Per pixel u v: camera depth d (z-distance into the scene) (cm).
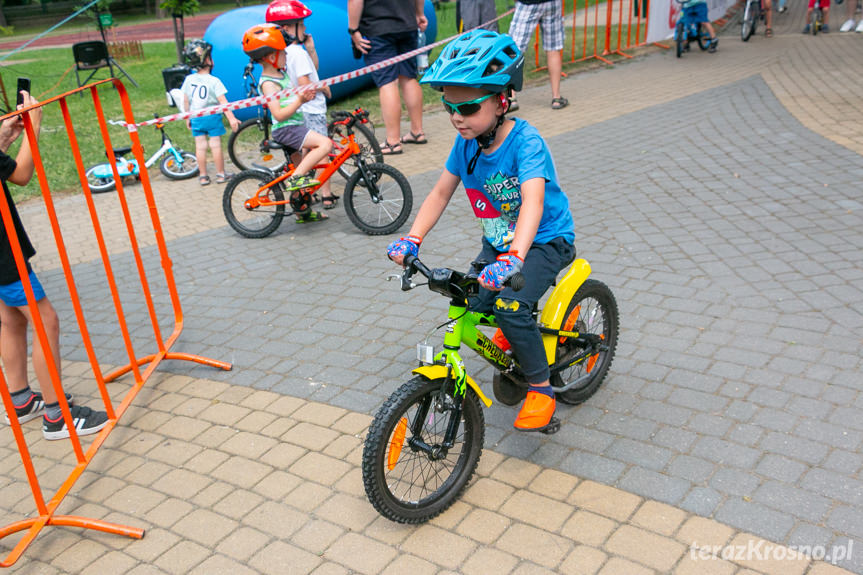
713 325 445
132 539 318
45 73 1923
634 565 279
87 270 650
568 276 357
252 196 684
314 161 654
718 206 634
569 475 332
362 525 315
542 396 325
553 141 884
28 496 358
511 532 302
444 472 336
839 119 856
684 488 316
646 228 601
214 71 1084
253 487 345
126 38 3050
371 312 511
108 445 390
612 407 378
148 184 456
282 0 692
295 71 673
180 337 504
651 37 1468
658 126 905
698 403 373
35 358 390
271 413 404
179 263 642
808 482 311
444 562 290
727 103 979
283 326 504
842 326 429
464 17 1092
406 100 930
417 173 823
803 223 581
